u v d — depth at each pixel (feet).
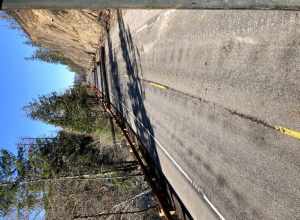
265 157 19.15
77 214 60.44
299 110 16.70
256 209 19.99
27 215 61.41
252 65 20.49
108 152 72.54
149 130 46.85
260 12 19.81
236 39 22.33
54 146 73.36
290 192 17.13
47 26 99.30
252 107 20.42
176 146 34.91
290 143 17.28
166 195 39.99
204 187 27.68
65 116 88.12
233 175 22.75
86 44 111.04
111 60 82.02
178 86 33.73
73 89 108.27
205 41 27.22
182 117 32.81
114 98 80.28
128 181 60.59
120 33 67.56
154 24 43.73
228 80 23.31
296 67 16.97
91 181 63.41
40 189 62.95
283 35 17.88
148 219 55.21
